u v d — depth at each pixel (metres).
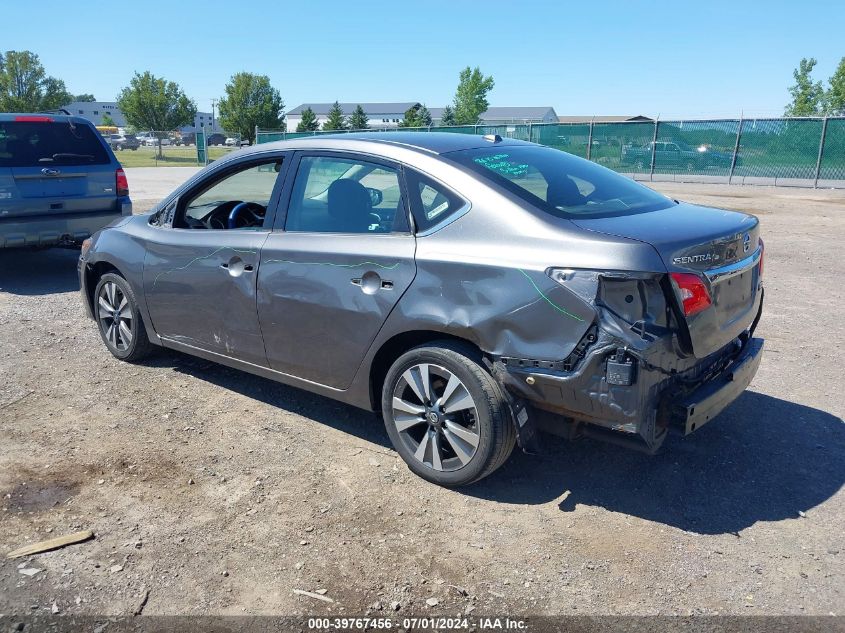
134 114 60.00
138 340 5.32
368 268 3.72
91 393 4.96
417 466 3.78
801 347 5.97
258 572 3.03
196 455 4.07
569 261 3.13
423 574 3.02
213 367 5.48
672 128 24.20
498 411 3.40
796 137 22.14
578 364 3.14
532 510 3.51
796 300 7.59
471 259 3.37
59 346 6.00
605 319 3.05
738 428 4.41
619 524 3.39
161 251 4.88
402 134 4.25
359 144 4.02
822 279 8.65
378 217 3.82
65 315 7.05
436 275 3.48
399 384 3.77
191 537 3.28
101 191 8.92
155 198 17.80
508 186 3.54
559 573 3.02
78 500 3.58
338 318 3.87
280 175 4.30
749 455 4.07
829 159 21.75
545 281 3.16
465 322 3.37
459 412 3.57
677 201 4.27
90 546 3.20
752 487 3.73
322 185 4.09
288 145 4.34
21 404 4.76
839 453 4.09
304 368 4.16
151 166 38.31
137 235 5.16
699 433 4.34
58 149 8.56
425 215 3.63
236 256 4.34
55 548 3.18
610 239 3.11
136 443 4.21
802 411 4.67
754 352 3.85
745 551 3.18
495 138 4.33
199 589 2.92
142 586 2.93
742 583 2.96
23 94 65.00
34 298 7.84
